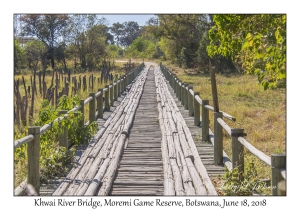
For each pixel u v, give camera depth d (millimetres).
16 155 6273
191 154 7273
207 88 21531
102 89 12359
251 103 16125
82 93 18906
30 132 5641
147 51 72688
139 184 6176
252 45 5770
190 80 28672
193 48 42500
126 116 11930
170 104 14586
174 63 50250
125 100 16234
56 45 40938
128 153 8047
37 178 5672
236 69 33156
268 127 11727
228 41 7031
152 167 7062
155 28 42031
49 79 28391
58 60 42250
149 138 9367
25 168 6836
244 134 5969
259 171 7227
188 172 6359
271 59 5551
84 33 43375
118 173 6730
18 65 36781
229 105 15648
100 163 7082
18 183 6137
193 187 5789
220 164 7219
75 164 7039
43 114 7863
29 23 39281
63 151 7078
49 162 6488
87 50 43750
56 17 39750
